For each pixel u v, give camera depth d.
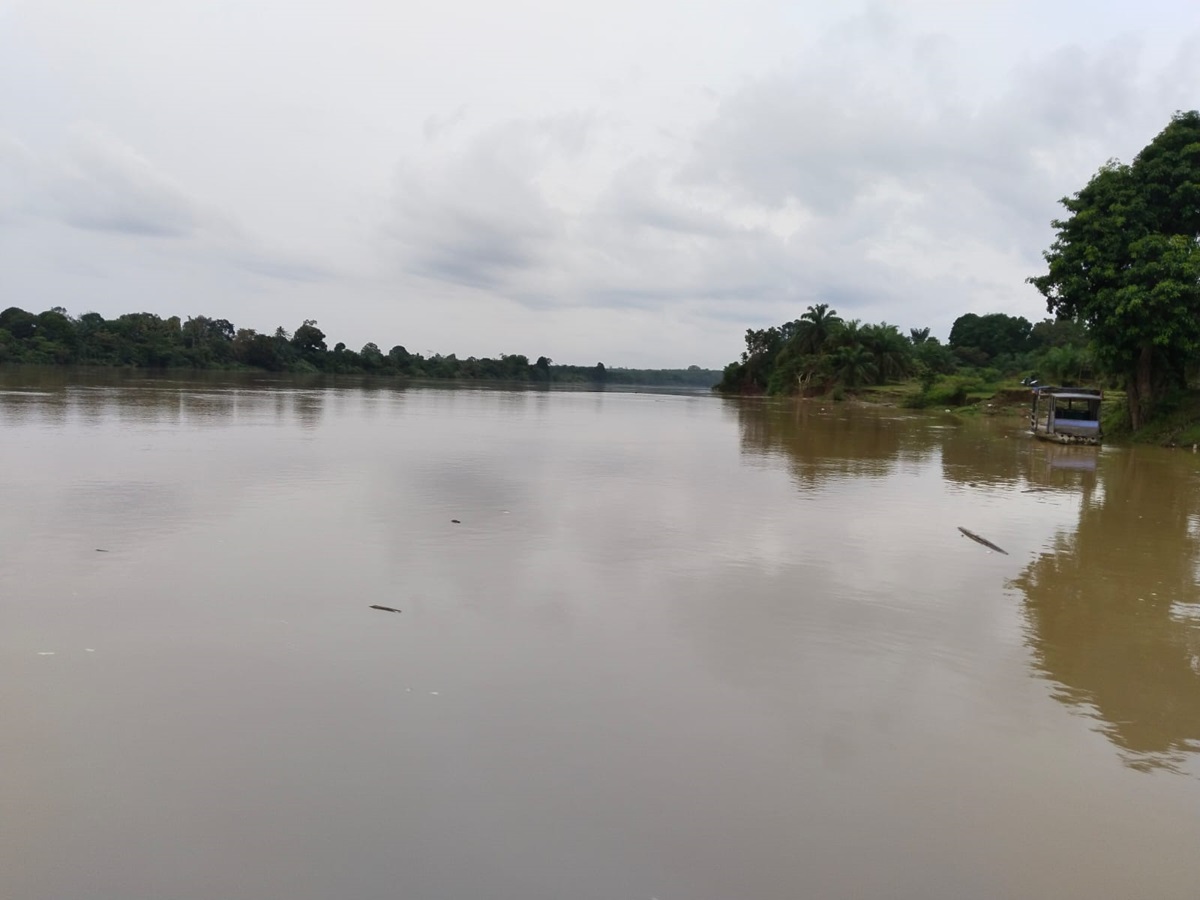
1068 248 29.23
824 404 75.38
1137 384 29.95
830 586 8.54
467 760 4.52
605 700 5.40
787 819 4.08
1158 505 14.86
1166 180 28.12
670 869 3.64
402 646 6.24
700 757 4.67
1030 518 13.21
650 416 43.69
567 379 197.88
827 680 5.93
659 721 5.11
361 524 10.63
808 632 7.00
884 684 5.90
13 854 3.58
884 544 10.77
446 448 20.81
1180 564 10.06
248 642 6.20
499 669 5.86
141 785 4.16
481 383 123.75
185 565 8.29
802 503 13.96
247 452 17.83
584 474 16.78
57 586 7.43
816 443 27.44
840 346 88.31
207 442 19.52
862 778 4.52
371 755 4.53
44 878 3.44
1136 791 4.52
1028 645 6.88
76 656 5.81
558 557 9.30
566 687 5.59
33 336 85.31
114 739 4.62
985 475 19.11
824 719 5.26
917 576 9.11
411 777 4.32
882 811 4.19
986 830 4.07
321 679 5.55
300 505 11.80
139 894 3.36
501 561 8.98
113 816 3.88
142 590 7.41
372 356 131.75
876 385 84.75
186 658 5.84
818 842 3.89
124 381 56.00
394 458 17.97
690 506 13.23
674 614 7.35
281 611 6.96
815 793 4.34
